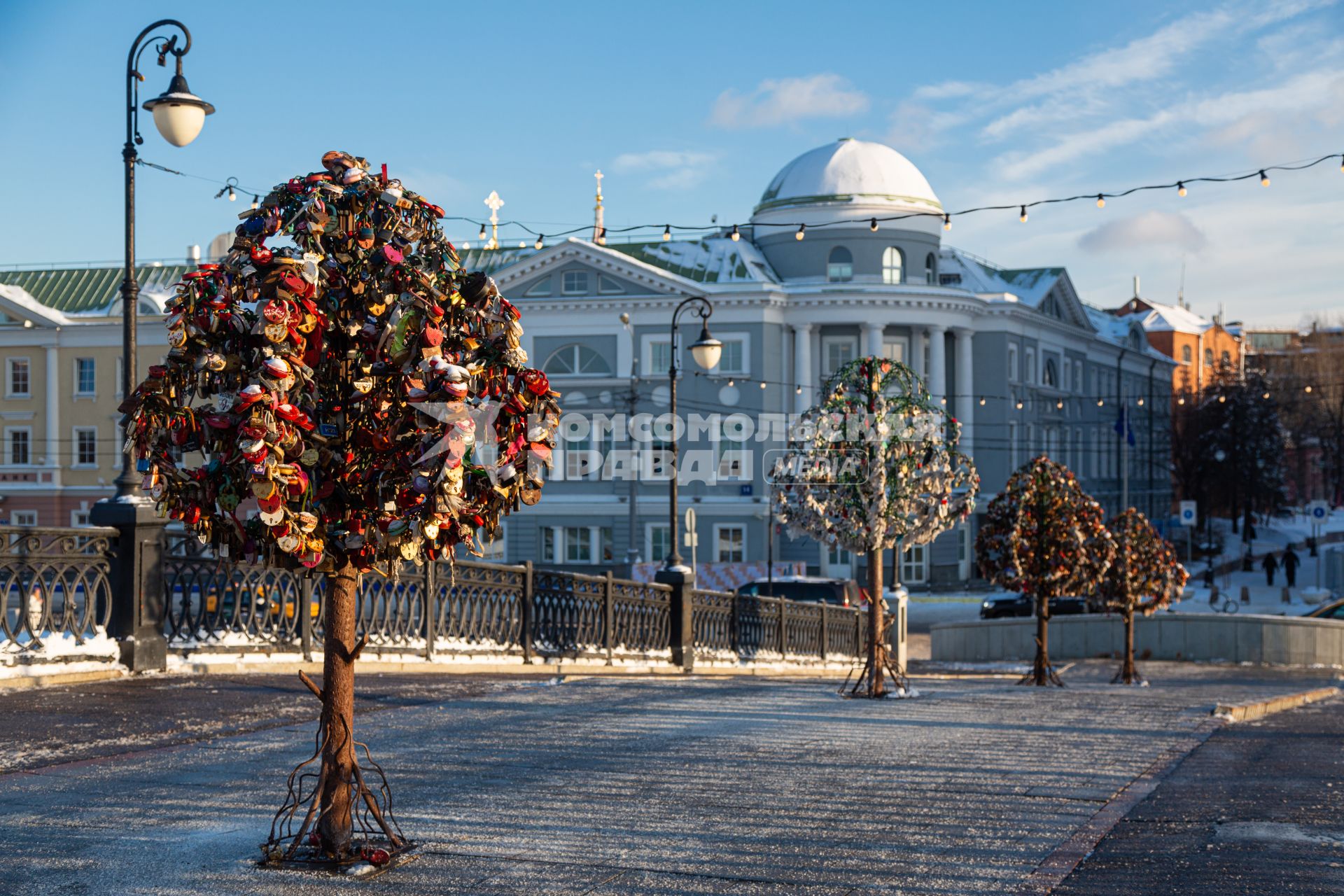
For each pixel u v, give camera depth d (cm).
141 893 504
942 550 5100
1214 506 8019
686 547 4956
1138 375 7638
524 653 1495
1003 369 5469
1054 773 838
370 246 553
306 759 780
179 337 527
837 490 1468
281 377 511
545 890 523
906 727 1064
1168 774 868
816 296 4966
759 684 1548
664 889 529
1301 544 8081
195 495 543
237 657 1195
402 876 538
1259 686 2056
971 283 5781
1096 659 2894
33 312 5397
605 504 4981
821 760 857
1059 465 1952
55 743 811
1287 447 9306
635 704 1157
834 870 566
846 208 5084
